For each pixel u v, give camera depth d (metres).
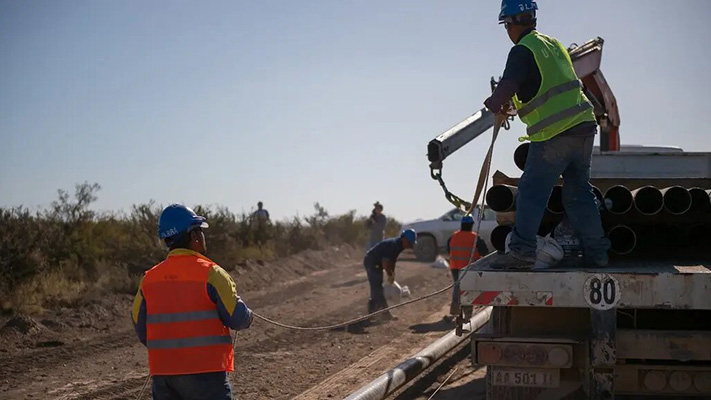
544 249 5.71
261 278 19.78
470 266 5.79
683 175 8.54
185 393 4.43
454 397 8.00
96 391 8.34
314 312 14.61
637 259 6.57
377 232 21.52
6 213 14.99
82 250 15.80
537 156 5.61
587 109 5.66
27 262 13.62
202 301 4.48
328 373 9.22
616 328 5.27
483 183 6.30
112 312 13.39
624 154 8.59
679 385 5.41
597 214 5.89
